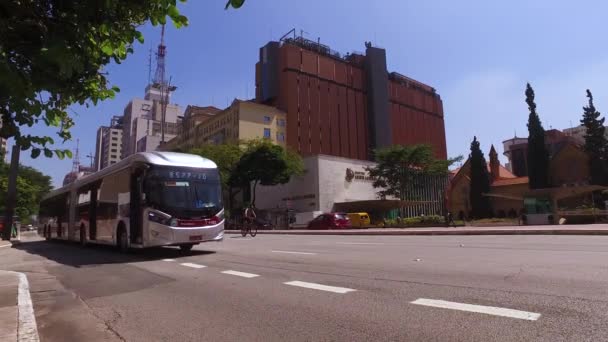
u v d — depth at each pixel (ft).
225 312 20.71
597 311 16.88
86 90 15.20
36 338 17.26
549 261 30.14
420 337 15.25
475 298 19.99
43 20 11.96
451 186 227.20
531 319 16.34
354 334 16.11
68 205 81.41
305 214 177.27
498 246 43.62
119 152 522.06
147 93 493.36
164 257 48.03
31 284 32.58
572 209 138.21
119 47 14.52
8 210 103.40
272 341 16.03
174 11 13.64
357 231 95.14
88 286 30.89
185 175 48.55
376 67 380.17
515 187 203.82
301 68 334.44
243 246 57.62
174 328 18.65
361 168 213.87
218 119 320.70
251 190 233.76
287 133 317.63
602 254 33.06
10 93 12.43
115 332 18.67
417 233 78.07
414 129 420.77
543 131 175.32
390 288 23.40
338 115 351.67
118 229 54.90
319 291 23.86
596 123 178.60
